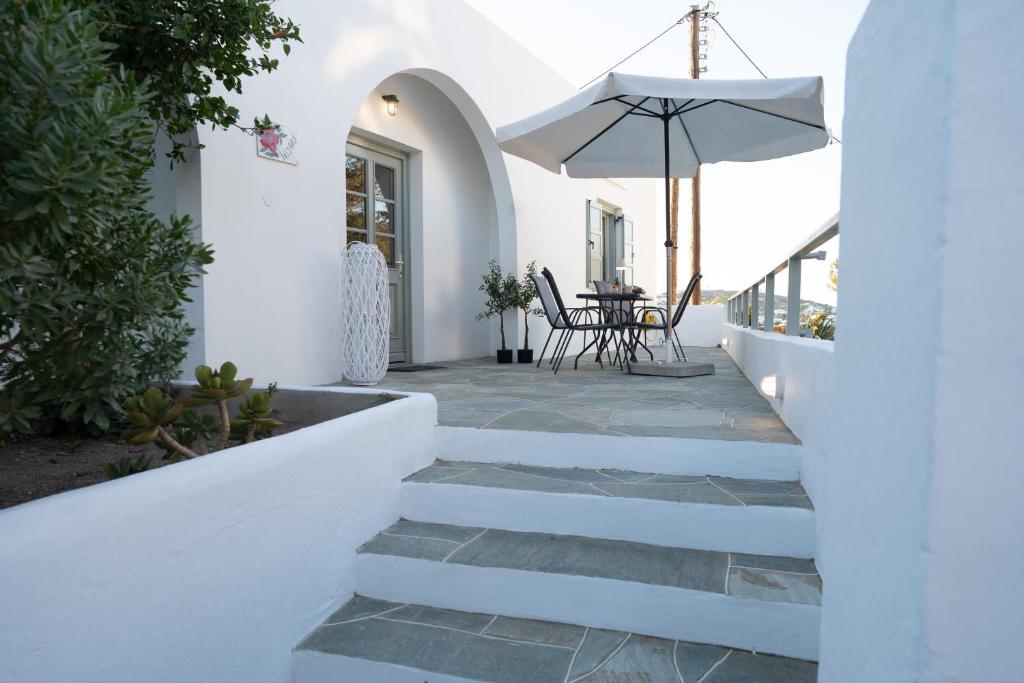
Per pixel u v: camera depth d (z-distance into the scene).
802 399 2.44
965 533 0.62
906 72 0.75
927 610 0.63
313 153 4.55
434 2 5.85
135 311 1.67
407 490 2.47
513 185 7.16
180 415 1.99
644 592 1.86
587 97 4.15
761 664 1.71
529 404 3.61
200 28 2.31
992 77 0.61
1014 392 0.61
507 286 7.07
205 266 3.79
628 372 5.57
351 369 4.50
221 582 1.57
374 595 2.13
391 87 6.08
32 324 1.49
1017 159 0.60
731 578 1.89
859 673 0.84
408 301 6.67
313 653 1.79
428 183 6.71
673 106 5.00
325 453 1.99
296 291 4.43
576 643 1.82
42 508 1.20
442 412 3.29
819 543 1.95
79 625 1.21
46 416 2.69
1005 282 0.61
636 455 2.61
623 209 11.33
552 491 2.31
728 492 2.28
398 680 1.71
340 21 4.77
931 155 0.65
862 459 0.89
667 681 1.62
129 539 1.32
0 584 1.07
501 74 7.05
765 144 5.32
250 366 4.09
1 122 1.21
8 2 1.29
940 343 0.62
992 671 0.62
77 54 1.27
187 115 2.59
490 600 2.01
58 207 1.30
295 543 1.84
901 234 0.74
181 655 1.45
